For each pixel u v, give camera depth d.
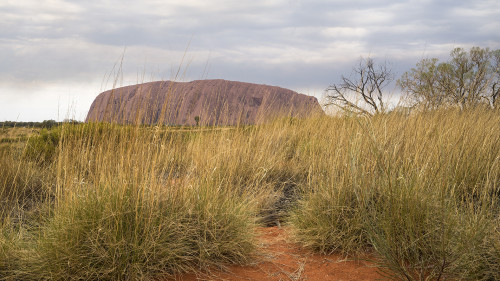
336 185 4.18
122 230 3.14
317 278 3.27
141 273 2.96
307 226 4.13
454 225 3.07
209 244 3.57
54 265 2.97
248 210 4.45
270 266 3.55
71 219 3.18
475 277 2.83
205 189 4.08
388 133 4.53
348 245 3.77
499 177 4.34
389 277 3.10
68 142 4.10
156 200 3.51
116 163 3.74
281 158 7.11
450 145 4.10
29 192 5.03
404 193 3.22
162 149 3.79
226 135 6.43
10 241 3.33
